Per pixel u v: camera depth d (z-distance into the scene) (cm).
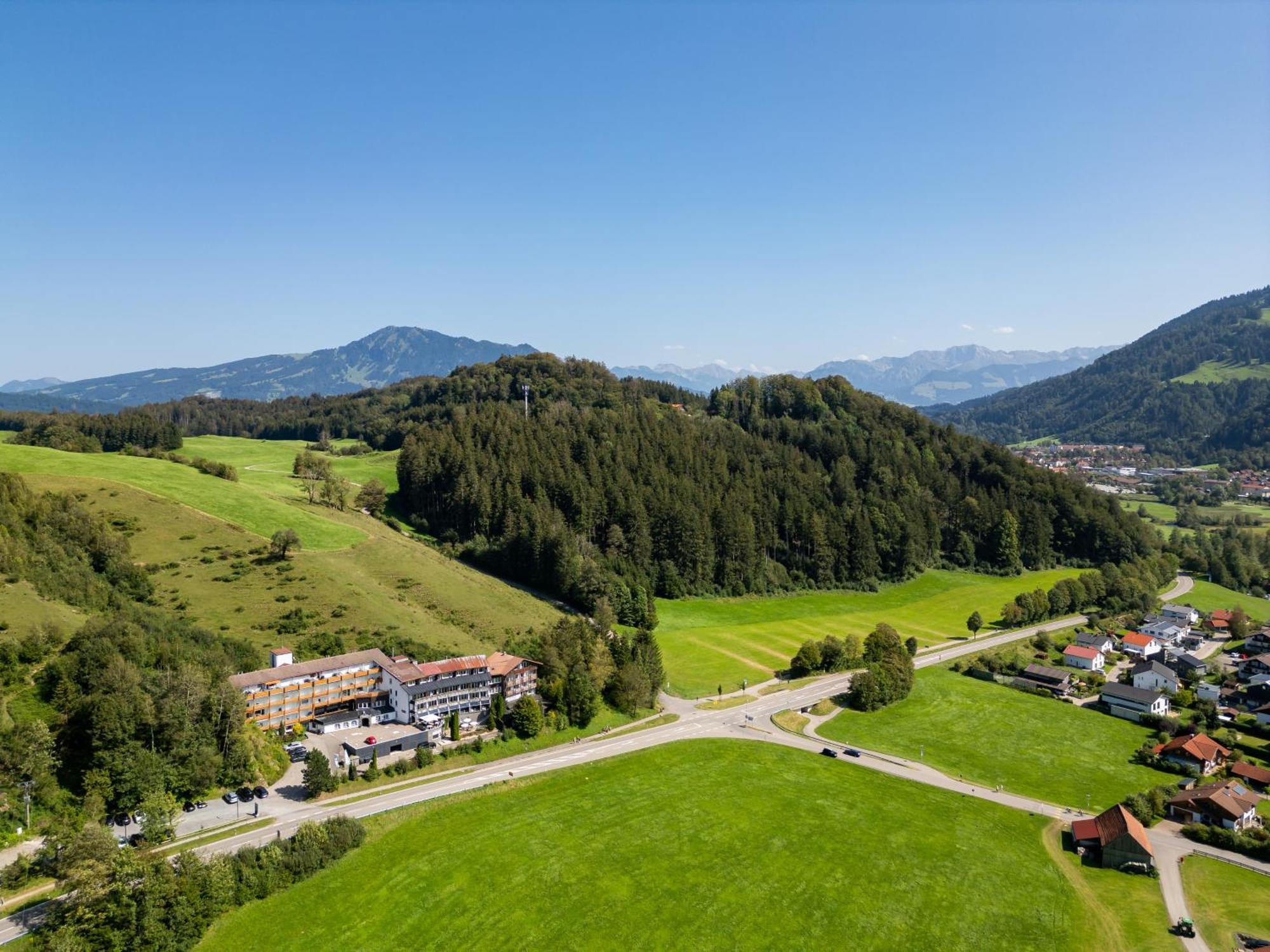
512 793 10281
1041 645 18450
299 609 13825
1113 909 8544
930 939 7862
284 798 9631
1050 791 11569
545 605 18038
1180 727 13862
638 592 18412
